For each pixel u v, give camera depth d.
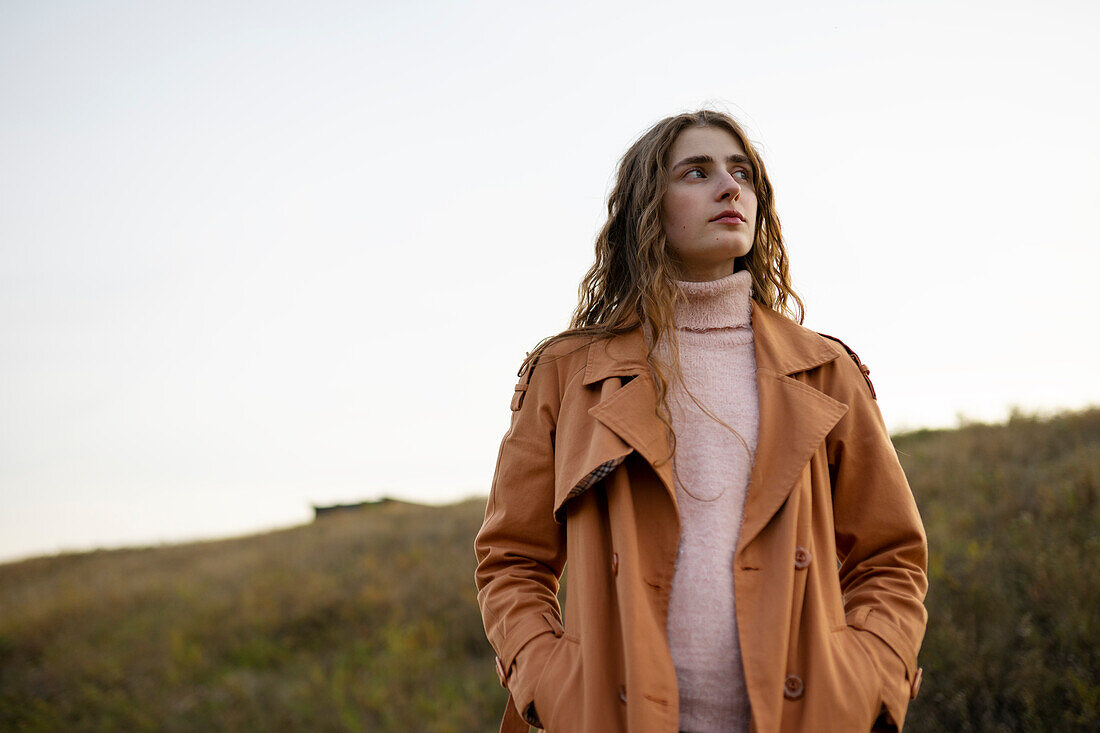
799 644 1.64
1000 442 12.20
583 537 1.81
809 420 1.80
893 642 1.68
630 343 1.98
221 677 10.91
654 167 2.13
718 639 1.68
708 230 2.04
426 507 23.08
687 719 1.66
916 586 1.81
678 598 1.73
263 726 9.06
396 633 11.23
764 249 2.34
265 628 12.74
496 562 2.00
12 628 14.42
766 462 1.78
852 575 1.92
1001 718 5.20
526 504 1.99
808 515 1.75
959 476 10.78
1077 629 5.72
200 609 14.15
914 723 5.43
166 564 21.38
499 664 1.89
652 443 1.77
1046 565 6.78
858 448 1.91
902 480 1.91
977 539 8.11
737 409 1.91
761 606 1.65
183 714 9.84
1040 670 5.36
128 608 15.28
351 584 14.24
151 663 11.73
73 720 10.03
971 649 5.80
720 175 2.07
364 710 9.10
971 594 6.62
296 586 14.48
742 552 1.71
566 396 1.99
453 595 12.58
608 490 1.82
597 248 2.35
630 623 1.63
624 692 1.64
